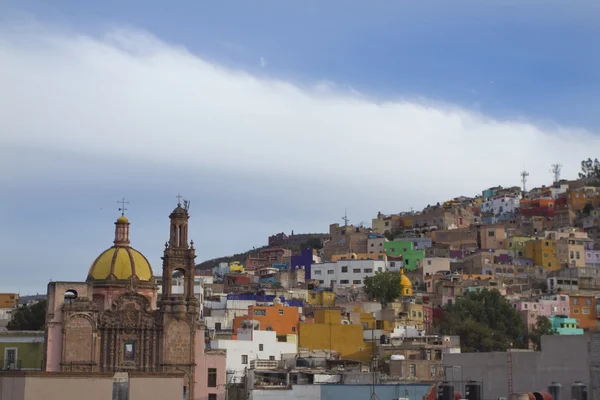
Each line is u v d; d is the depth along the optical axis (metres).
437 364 159.50
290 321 194.38
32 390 87.94
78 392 89.19
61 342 132.00
